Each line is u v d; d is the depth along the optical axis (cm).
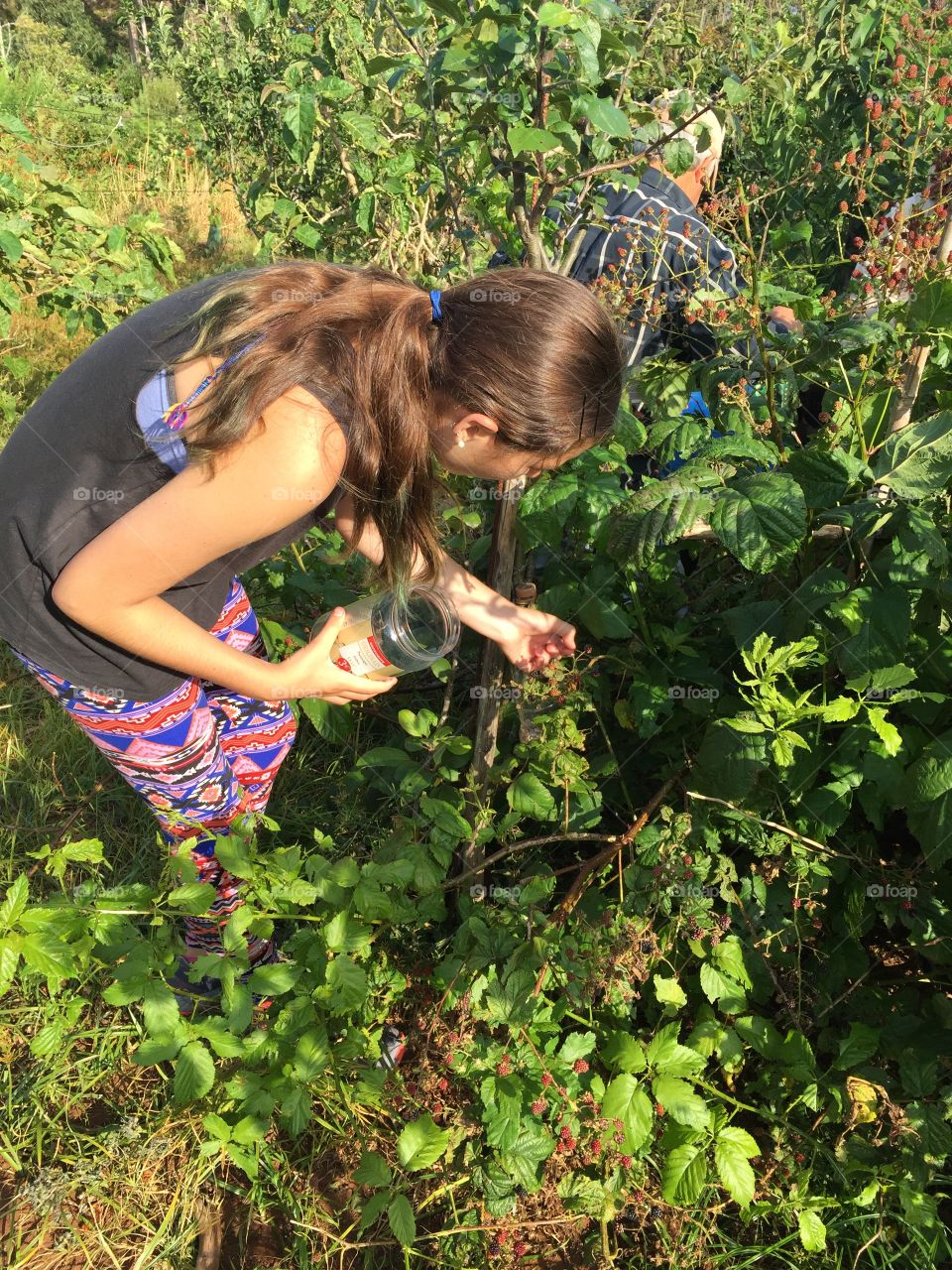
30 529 151
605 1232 179
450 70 215
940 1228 174
